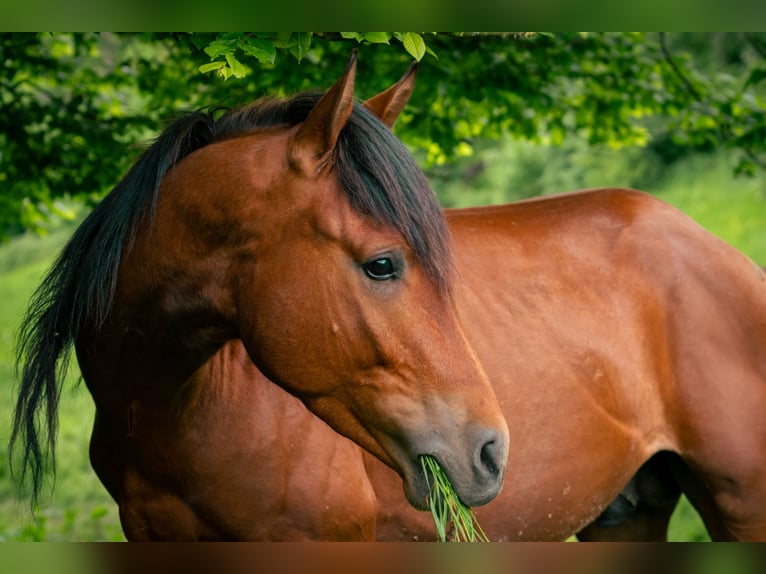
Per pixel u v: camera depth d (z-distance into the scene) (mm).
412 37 4109
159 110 8969
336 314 3418
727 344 5164
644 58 9289
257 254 3498
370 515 4383
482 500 3430
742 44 20859
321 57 7387
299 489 4180
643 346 5164
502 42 7797
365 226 3371
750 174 9578
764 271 5566
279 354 3486
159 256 3693
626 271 5203
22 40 6422
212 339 3789
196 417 4039
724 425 5086
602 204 5395
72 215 9805
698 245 5301
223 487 4113
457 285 4727
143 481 4176
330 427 3854
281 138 3623
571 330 4957
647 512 6027
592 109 9344
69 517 9500
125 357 3893
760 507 5152
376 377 3455
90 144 8391
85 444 13844
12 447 3953
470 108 8828
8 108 8312
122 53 9305
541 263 5055
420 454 3414
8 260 24828
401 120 8375
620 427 5086
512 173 26047
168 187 3721
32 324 3975
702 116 9180
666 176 24375
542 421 4812
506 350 4770
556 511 4992
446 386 3428
